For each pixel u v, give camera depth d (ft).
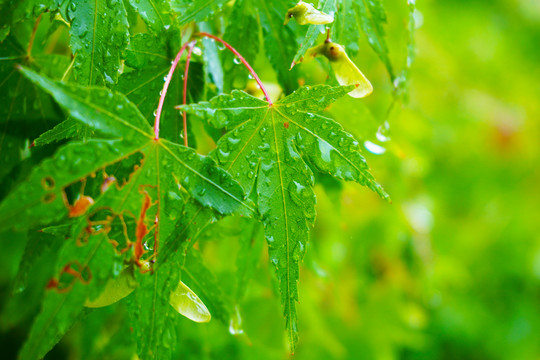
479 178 2.68
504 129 2.79
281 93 1.04
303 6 0.94
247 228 1.06
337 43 0.99
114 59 0.94
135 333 0.91
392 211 1.55
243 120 0.92
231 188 0.91
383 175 1.47
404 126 1.54
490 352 2.51
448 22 2.37
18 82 1.01
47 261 1.26
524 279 2.66
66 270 0.86
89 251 0.87
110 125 0.87
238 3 1.01
